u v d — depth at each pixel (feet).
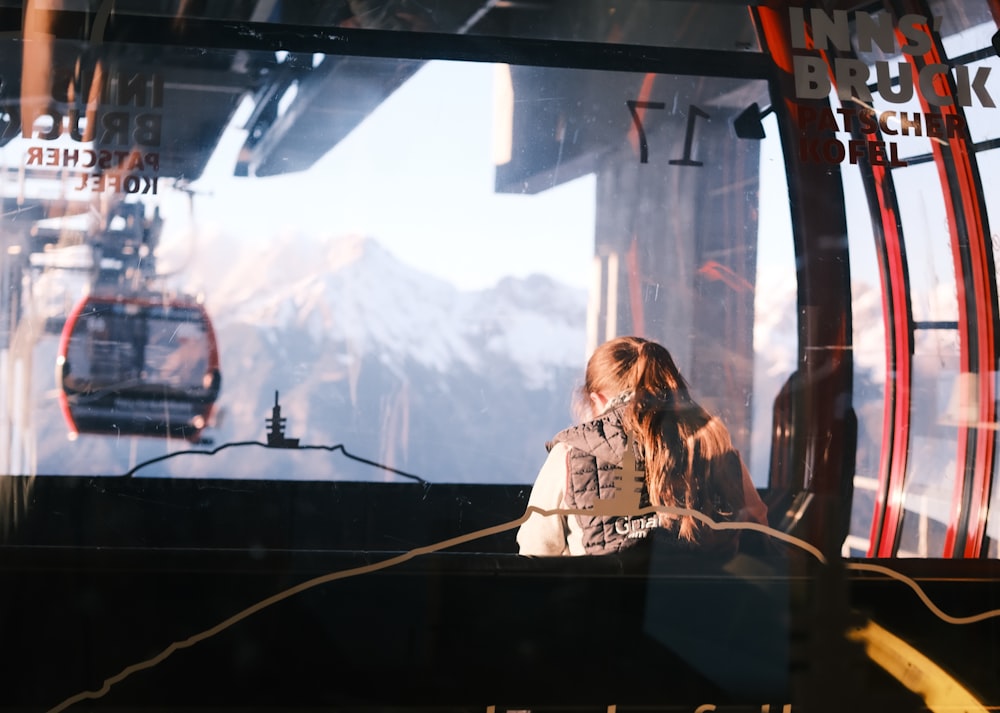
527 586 5.12
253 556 4.99
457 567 5.09
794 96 5.32
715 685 5.23
